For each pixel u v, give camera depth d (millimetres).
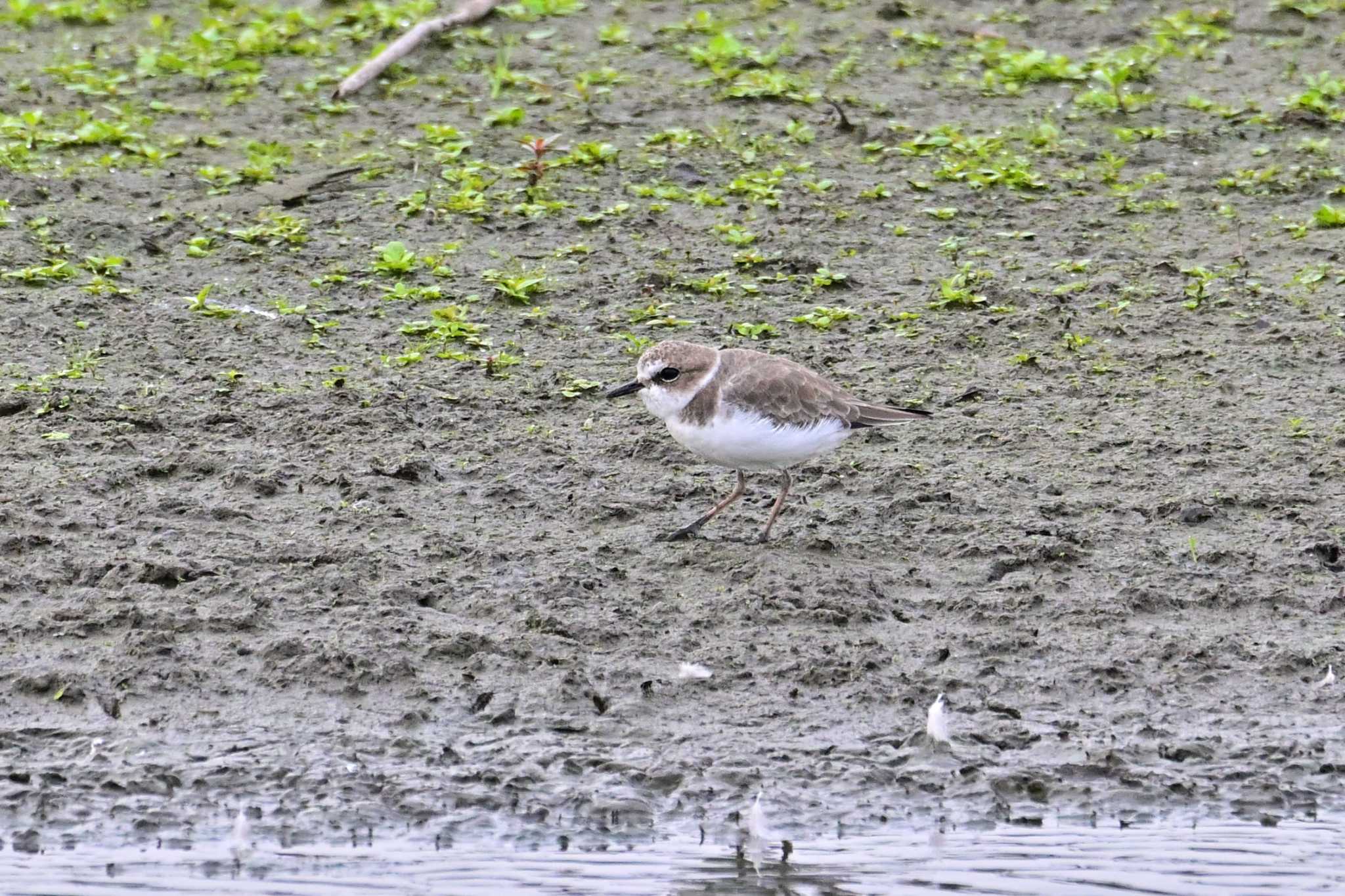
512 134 22219
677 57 25062
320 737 10820
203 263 18172
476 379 15773
